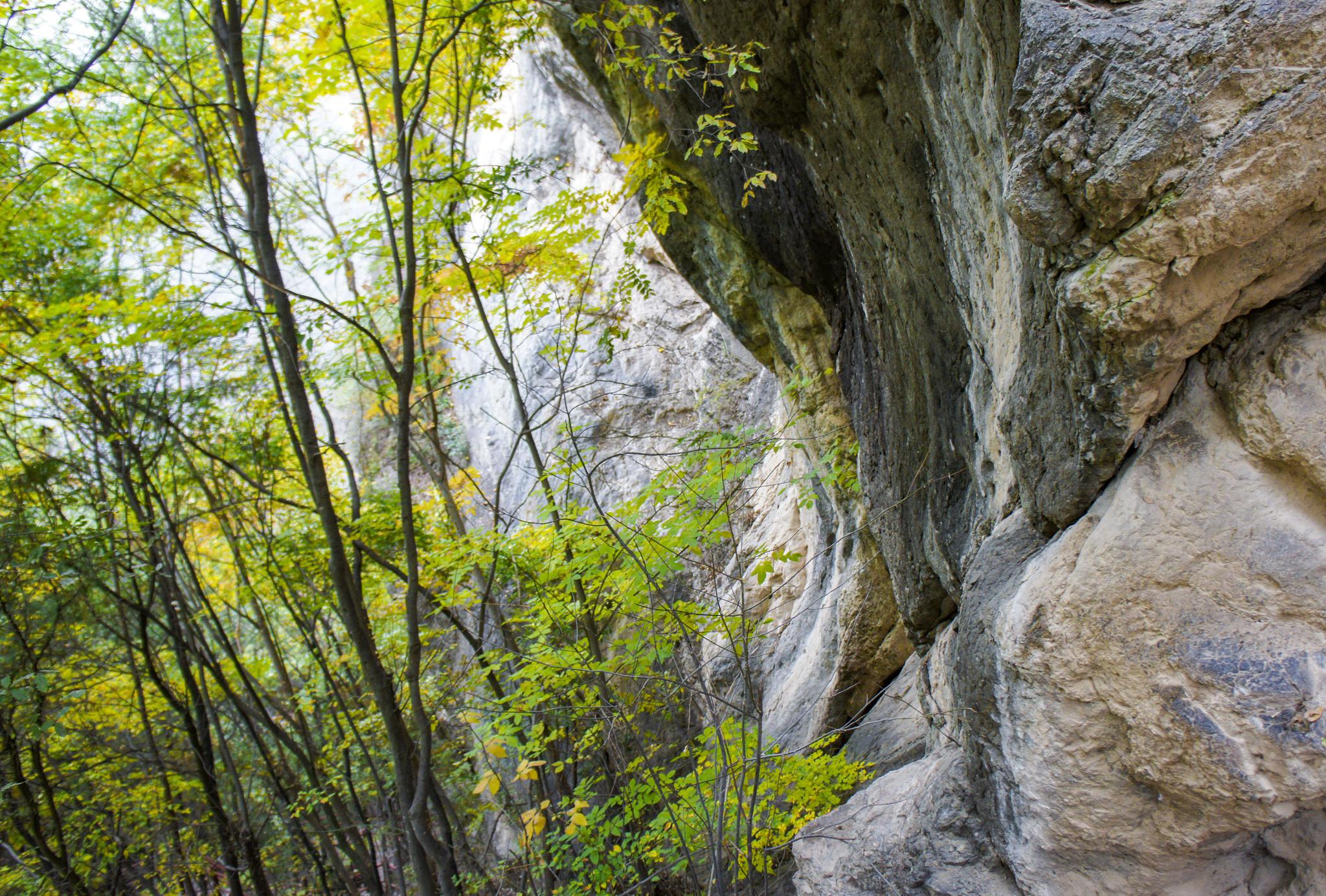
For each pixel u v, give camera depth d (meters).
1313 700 1.97
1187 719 2.13
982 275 3.27
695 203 7.40
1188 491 2.17
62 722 8.66
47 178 6.35
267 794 10.34
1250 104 1.80
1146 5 1.91
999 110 2.62
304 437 5.11
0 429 8.16
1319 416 1.97
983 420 3.67
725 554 7.45
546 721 6.60
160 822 9.66
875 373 5.45
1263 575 2.05
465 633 6.78
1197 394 2.20
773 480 9.98
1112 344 2.11
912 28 3.10
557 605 5.54
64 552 7.32
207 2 6.84
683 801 4.66
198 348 7.52
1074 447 2.45
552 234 6.95
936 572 4.78
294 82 7.63
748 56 4.15
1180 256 1.93
